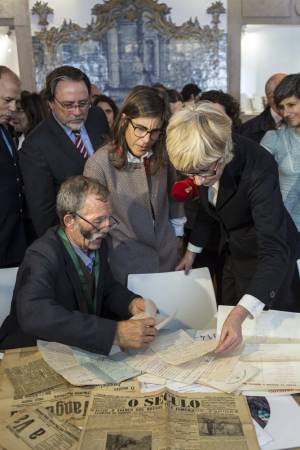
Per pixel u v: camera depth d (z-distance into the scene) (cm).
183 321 176
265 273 130
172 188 171
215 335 138
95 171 162
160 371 117
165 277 174
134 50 603
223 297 193
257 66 658
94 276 147
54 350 127
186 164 121
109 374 116
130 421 98
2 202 221
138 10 590
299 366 118
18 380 116
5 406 106
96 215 133
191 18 599
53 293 135
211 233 184
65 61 597
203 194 153
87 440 93
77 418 101
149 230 172
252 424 97
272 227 134
